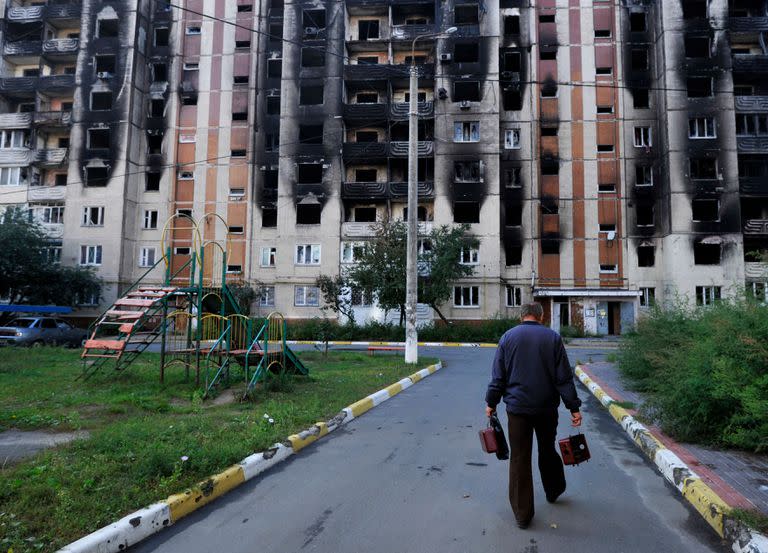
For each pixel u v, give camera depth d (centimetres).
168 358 1585
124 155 3747
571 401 426
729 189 3406
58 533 376
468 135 3603
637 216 3606
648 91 3678
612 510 465
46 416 737
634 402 951
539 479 553
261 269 3762
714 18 3541
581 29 3725
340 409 866
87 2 3897
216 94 3897
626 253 3566
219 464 539
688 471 536
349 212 3728
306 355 1867
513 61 3816
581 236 3597
